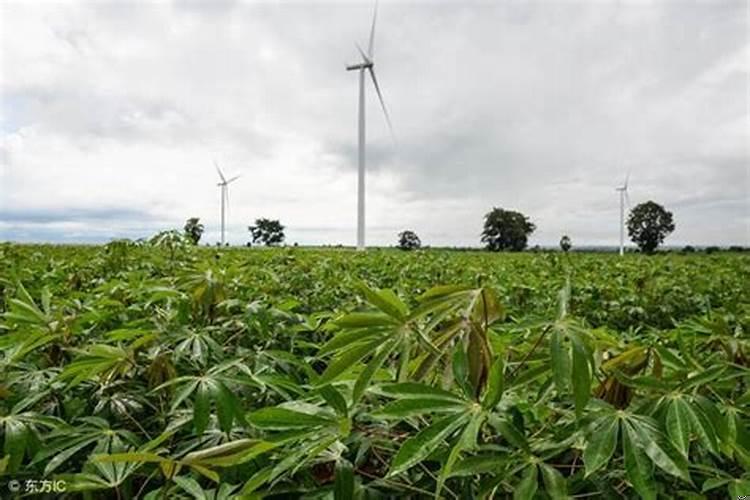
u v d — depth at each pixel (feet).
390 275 19.07
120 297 10.00
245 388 6.31
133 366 6.35
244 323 8.08
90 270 15.33
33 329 6.88
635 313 14.17
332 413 4.38
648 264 26.48
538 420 5.03
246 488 4.21
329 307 12.19
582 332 4.43
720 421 4.12
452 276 19.21
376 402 5.44
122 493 4.98
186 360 6.73
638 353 4.98
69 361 7.14
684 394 4.30
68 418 5.90
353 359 4.38
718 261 29.89
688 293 16.14
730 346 6.07
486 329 4.68
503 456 4.14
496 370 3.92
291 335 8.37
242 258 19.71
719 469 4.99
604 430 3.99
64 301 8.81
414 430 5.07
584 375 4.06
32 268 14.89
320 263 19.19
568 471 4.82
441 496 4.67
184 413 5.71
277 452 4.73
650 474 3.73
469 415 3.92
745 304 13.61
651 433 3.92
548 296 14.66
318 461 4.49
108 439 5.07
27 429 5.01
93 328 8.14
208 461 3.63
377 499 4.51
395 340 4.50
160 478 5.66
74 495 5.21
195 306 8.18
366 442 4.80
